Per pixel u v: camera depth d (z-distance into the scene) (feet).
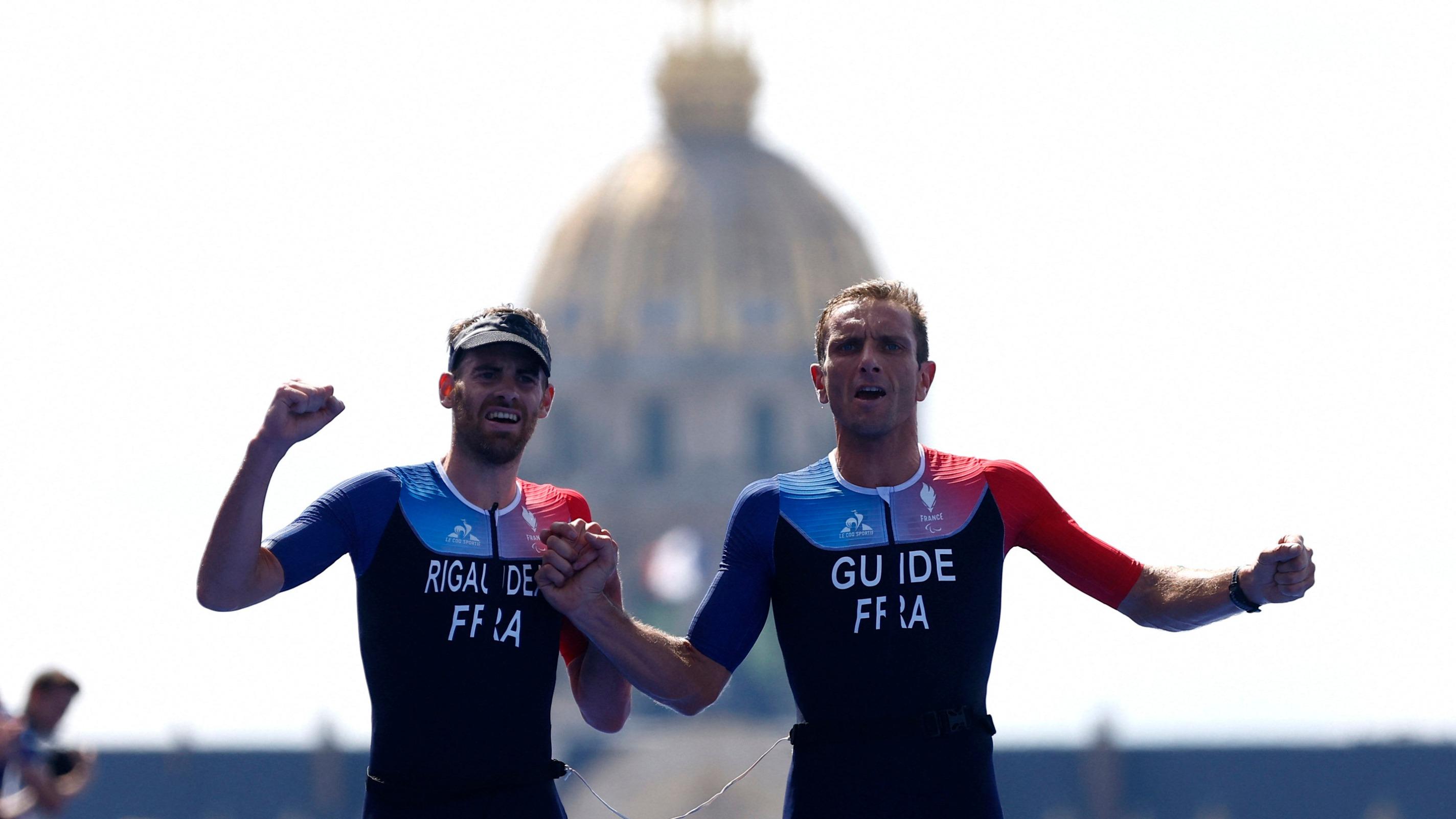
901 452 49.16
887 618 47.24
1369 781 351.87
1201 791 380.58
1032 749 402.52
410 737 47.88
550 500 50.78
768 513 48.75
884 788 46.42
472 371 49.49
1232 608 47.70
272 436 45.68
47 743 91.40
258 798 339.98
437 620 48.11
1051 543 49.60
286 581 47.34
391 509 48.96
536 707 48.75
